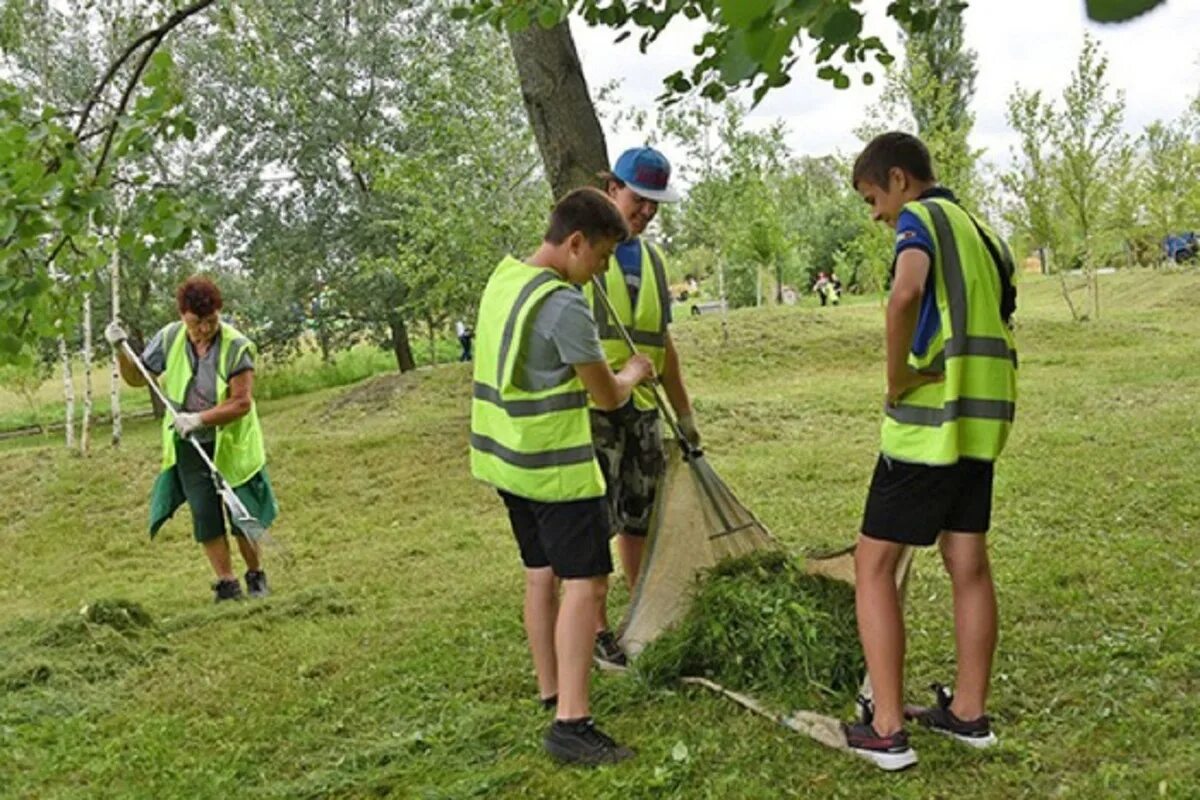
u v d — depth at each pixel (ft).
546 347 11.47
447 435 37.58
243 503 21.31
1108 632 13.78
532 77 19.29
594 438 14.51
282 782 12.14
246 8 37.96
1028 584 16.02
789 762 11.06
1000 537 19.26
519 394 11.61
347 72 72.38
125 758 13.09
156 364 21.53
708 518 14.23
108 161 15.20
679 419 14.97
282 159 75.51
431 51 54.08
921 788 10.35
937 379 10.48
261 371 89.92
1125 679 12.21
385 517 30.78
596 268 11.96
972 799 10.09
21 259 13.57
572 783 11.07
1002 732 11.32
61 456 39.19
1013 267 11.03
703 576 13.98
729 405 39.83
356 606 19.69
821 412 39.17
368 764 12.28
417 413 52.03
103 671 16.42
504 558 23.35
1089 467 24.81
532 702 13.37
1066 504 21.42
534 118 19.48
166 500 21.80
